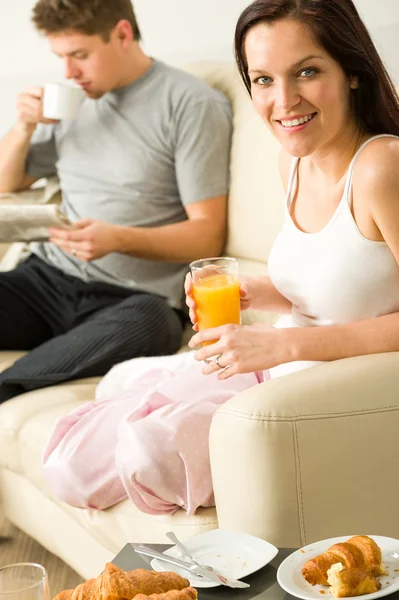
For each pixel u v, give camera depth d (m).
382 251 1.57
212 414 1.64
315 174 1.68
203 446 1.59
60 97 2.68
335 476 1.39
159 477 1.56
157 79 2.66
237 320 1.64
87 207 2.75
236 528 1.44
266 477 1.38
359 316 1.62
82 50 2.61
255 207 2.46
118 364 2.17
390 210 1.53
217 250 2.59
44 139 2.89
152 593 1.09
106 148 2.72
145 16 3.31
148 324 2.40
